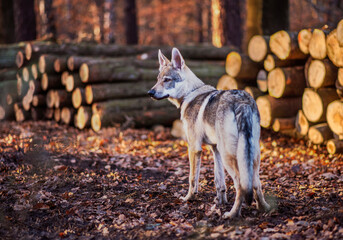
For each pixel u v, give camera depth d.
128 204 4.52
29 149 5.95
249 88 7.88
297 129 7.14
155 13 25.67
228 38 12.61
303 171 5.46
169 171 5.90
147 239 3.58
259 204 3.97
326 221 3.58
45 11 13.11
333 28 6.36
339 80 6.08
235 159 3.75
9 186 4.80
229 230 3.60
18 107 10.26
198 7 23.39
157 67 9.91
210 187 5.12
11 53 10.89
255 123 3.75
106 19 16.12
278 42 7.09
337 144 6.05
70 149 6.67
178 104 4.85
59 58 9.20
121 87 8.95
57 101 9.34
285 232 3.49
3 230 3.76
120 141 7.68
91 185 5.16
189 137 4.41
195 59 10.90
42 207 4.28
